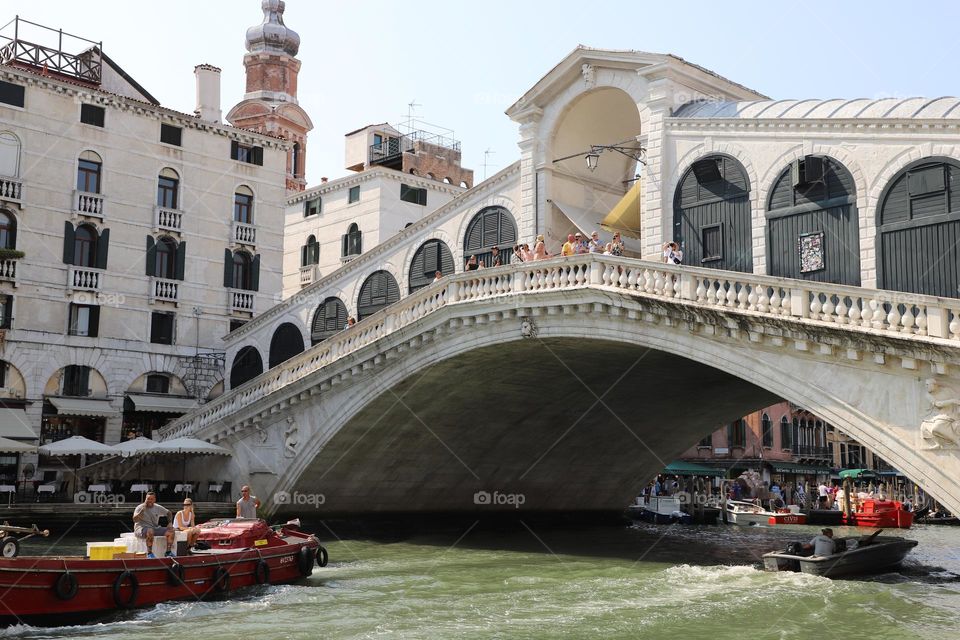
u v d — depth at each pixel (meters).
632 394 26.77
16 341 28.98
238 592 16.28
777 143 19.78
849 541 20.86
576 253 20.92
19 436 28.53
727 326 17.12
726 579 18.72
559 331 20.34
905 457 14.90
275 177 35.69
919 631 13.73
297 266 42.41
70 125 30.58
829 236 18.73
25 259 29.28
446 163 43.84
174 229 32.59
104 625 13.45
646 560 22.20
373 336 24.27
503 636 13.06
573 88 24.11
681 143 21.59
